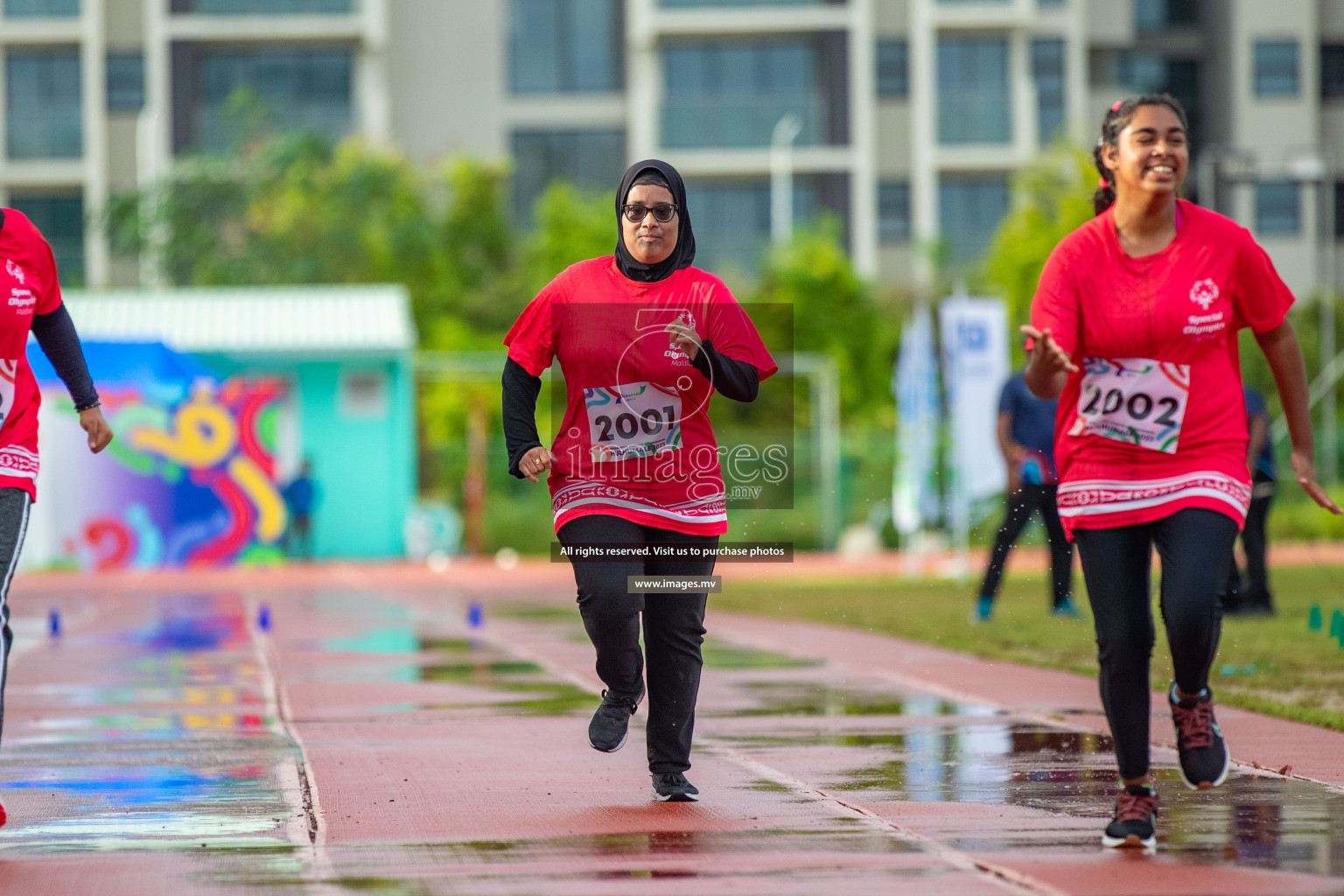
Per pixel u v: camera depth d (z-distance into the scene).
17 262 17.08
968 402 57.66
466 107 151.62
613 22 152.12
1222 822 16.62
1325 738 22.06
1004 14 147.75
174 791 18.91
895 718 24.88
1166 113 15.41
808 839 15.96
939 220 150.75
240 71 145.62
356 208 132.88
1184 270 15.47
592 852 15.41
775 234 143.62
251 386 92.00
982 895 13.55
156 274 134.38
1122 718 15.61
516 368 17.70
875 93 152.12
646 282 17.48
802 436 105.88
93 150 144.50
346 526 98.25
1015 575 62.69
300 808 17.81
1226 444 15.55
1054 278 15.69
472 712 25.97
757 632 40.97
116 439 90.00
